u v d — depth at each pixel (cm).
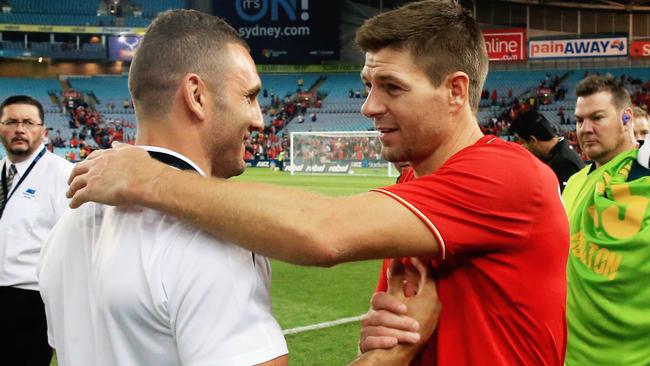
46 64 3881
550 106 3600
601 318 281
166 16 133
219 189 122
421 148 147
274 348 123
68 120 3578
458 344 139
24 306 400
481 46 148
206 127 131
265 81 3994
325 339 566
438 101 142
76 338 136
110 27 3897
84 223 138
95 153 134
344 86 3925
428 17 139
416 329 136
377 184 2142
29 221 400
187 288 118
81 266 136
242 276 122
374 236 126
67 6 3878
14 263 397
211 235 123
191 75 128
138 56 132
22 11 3822
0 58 3806
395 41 139
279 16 3853
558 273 144
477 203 132
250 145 3244
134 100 135
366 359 136
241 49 135
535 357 141
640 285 269
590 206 296
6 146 406
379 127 147
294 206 124
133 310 121
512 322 139
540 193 137
